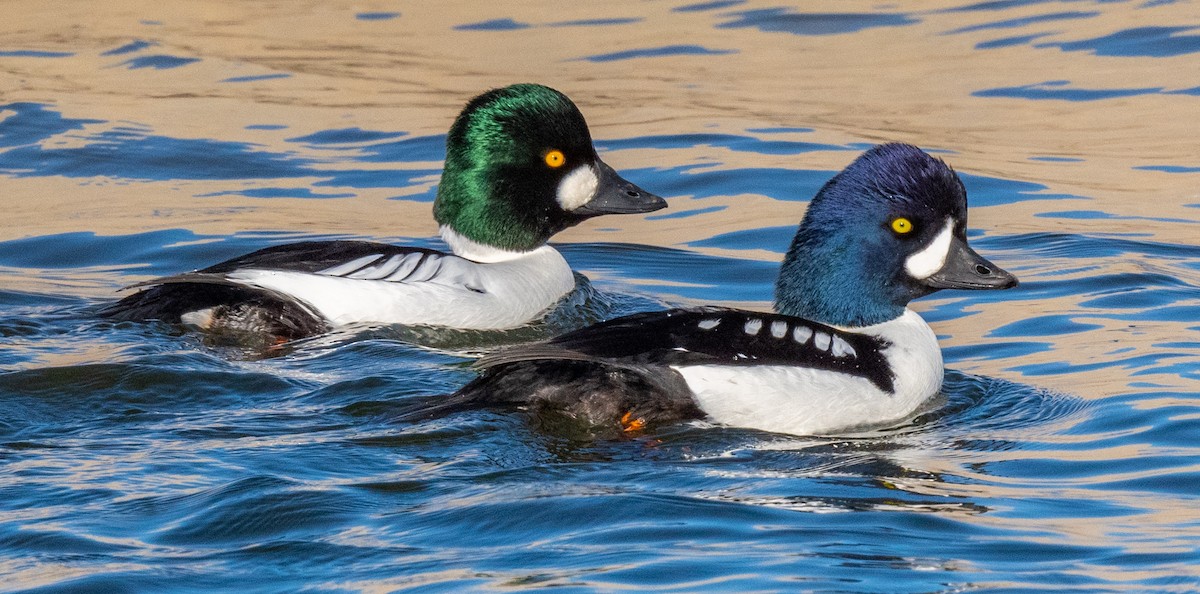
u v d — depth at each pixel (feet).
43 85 70.38
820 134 63.62
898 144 39.68
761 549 28.89
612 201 50.24
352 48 76.18
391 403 38.17
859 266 39.14
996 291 48.57
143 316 43.78
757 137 63.41
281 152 63.16
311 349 43.06
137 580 27.50
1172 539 29.43
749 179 59.41
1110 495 32.14
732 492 32.22
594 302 49.29
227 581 27.61
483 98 49.98
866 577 27.61
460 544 29.22
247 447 34.58
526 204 49.80
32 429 35.81
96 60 73.97
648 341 36.63
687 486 32.55
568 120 49.60
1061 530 30.04
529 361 36.73
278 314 43.98
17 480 32.35
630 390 36.01
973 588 27.12
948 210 39.04
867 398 37.17
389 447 34.63
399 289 45.75
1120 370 40.81
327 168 61.46
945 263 38.99
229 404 38.01
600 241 55.36
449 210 50.55
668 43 76.23
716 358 36.52
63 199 57.98
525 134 49.42
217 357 41.29
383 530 29.99
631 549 28.89
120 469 33.06
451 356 43.37
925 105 66.85
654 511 30.91
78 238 53.93
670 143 63.10
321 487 32.09
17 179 60.08
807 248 39.55
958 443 36.09
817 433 36.70
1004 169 59.67
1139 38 74.43
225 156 62.54
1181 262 50.70
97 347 41.32
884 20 79.77
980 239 53.47
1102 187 57.98
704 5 83.10
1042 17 78.79
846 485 32.86
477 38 77.51
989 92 68.33
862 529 30.07
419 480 32.71
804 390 36.52
